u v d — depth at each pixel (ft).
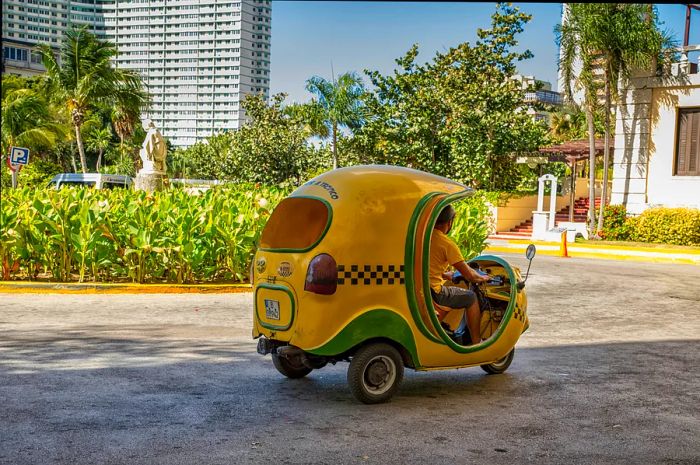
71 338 27.61
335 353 18.81
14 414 17.63
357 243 18.97
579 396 21.08
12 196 52.65
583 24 89.86
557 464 15.30
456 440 16.71
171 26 581.94
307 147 148.66
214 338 28.45
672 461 15.65
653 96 96.12
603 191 97.19
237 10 563.07
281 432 16.92
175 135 586.45
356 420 18.07
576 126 201.05
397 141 119.75
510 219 111.45
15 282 40.65
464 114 112.37
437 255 21.03
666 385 22.68
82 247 41.01
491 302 23.56
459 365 20.99
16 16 580.30
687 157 94.22
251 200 49.47
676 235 89.10
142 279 42.19
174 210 43.65
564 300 44.01
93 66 149.48
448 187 20.45
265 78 588.50
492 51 123.44
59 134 160.97
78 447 15.46
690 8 94.38
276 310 19.75
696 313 40.06
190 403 19.08
